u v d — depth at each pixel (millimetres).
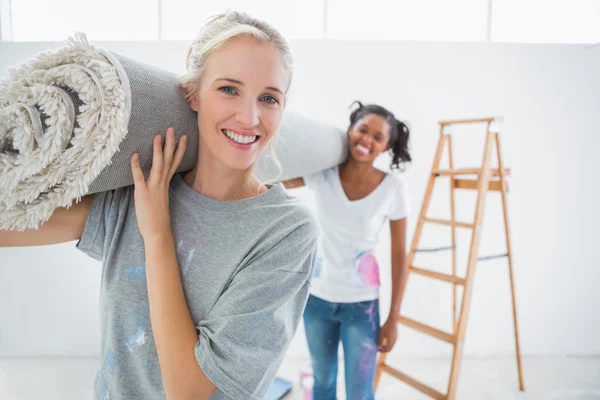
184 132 632
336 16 2400
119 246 649
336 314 1652
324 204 1715
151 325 622
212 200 654
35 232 635
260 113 601
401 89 2430
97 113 499
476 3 2414
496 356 2596
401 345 2568
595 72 2438
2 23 2252
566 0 2400
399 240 1802
